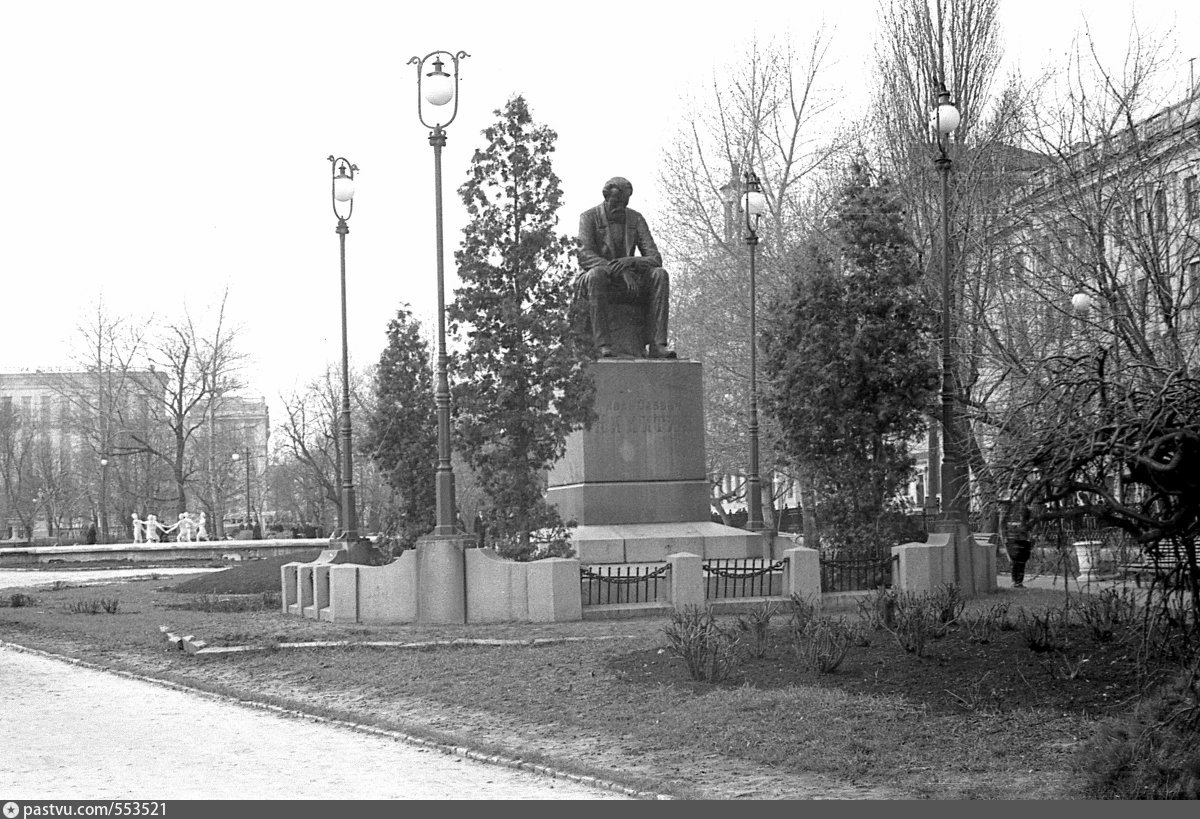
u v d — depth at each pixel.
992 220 34.31
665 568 21.38
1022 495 10.40
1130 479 10.27
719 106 45.56
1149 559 12.16
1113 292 27.00
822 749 11.27
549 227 22.67
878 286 26.52
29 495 94.25
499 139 22.70
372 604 21.14
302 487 85.25
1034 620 15.41
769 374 27.83
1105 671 13.24
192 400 74.25
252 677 17.34
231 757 11.92
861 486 26.31
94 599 32.78
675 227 46.78
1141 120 31.98
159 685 17.31
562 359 22.27
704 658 14.44
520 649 17.62
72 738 12.98
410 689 15.58
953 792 9.87
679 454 25.34
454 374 23.05
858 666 14.29
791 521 56.47
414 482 29.77
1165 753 9.59
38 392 129.88
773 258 41.16
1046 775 10.21
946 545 23.22
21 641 23.61
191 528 72.56
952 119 24.59
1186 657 12.64
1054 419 10.46
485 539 23.42
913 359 26.25
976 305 32.75
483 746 12.05
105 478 78.75
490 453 22.83
